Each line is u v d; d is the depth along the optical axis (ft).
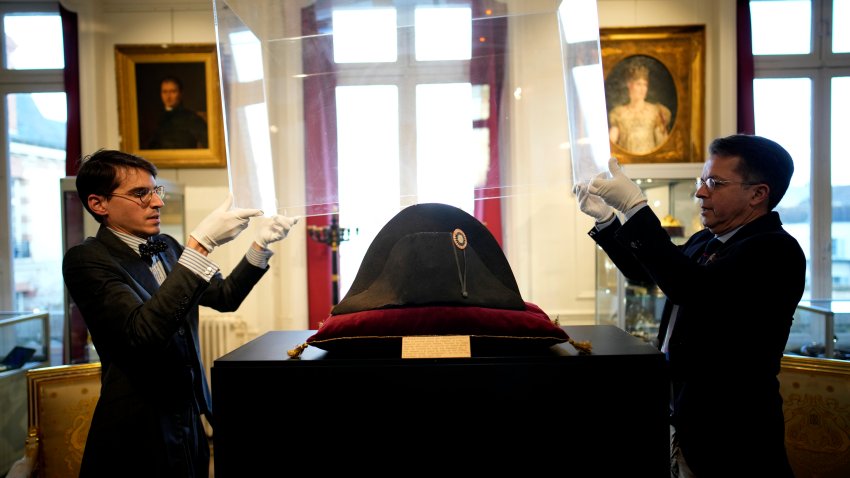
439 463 3.71
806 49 12.34
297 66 4.95
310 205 5.14
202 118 11.85
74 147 11.66
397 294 3.98
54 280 12.60
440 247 4.09
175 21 11.87
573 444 3.72
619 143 11.76
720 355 4.22
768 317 4.17
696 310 4.39
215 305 5.17
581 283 12.06
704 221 4.77
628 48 11.69
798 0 12.30
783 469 4.09
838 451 5.25
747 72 11.68
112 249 4.52
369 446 3.71
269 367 3.72
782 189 4.56
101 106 11.84
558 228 12.01
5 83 12.35
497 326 3.84
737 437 4.09
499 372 3.70
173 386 4.44
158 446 4.30
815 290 12.50
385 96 5.08
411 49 5.05
